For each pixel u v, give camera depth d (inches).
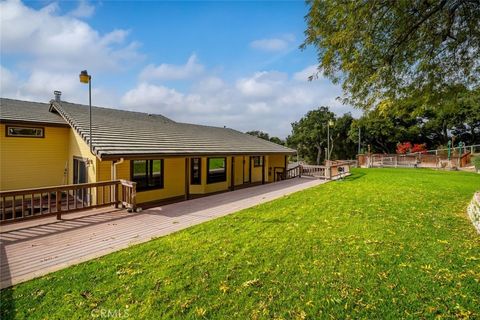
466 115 1200.8
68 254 172.4
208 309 112.4
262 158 668.7
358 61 179.9
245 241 192.5
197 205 328.2
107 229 227.5
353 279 135.6
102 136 324.8
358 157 1034.1
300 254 167.8
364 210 285.6
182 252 172.9
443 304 113.2
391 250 171.6
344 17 173.2
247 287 128.9
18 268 151.7
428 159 925.2
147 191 374.3
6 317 107.7
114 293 124.6
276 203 334.6
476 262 151.0
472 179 554.6
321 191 427.2
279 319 105.7
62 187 258.7
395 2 162.7
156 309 112.7
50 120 382.3
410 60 186.1
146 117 567.8
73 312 110.9
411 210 280.7
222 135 649.0
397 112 206.7
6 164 351.9
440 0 162.2
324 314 108.7
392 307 112.3
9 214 323.3
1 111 364.2
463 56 184.5
